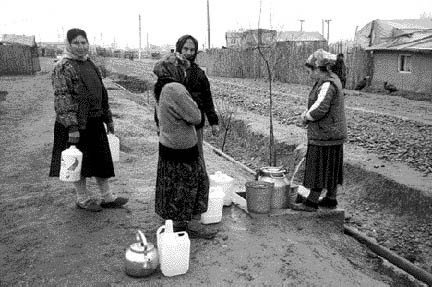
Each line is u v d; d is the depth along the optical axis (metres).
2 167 8.07
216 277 4.26
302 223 5.77
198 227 5.05
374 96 24.14
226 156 10.73
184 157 4.66
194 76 5.06
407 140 11.73
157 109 4.84
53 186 6.83
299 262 4.73
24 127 12.65
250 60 37.75
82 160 5.36
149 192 6.64
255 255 4.76
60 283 4.07
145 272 4.16
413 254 6.52
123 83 29.52
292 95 23.22
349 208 8.27
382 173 8.63
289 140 11.35
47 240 4.93
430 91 23.38
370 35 30.27
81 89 5.11
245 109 17.34
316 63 5.55
